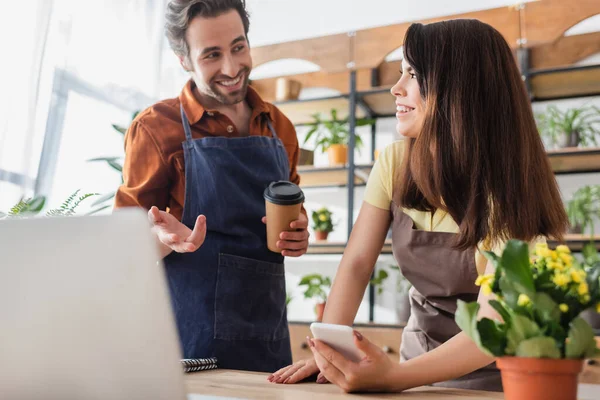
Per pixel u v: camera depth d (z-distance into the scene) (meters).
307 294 3.39
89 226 0.55
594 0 2.96
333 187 3.88
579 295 0.65
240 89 1.56
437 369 0.92
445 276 1.29
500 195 1.17
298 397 0.86
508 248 0.64
